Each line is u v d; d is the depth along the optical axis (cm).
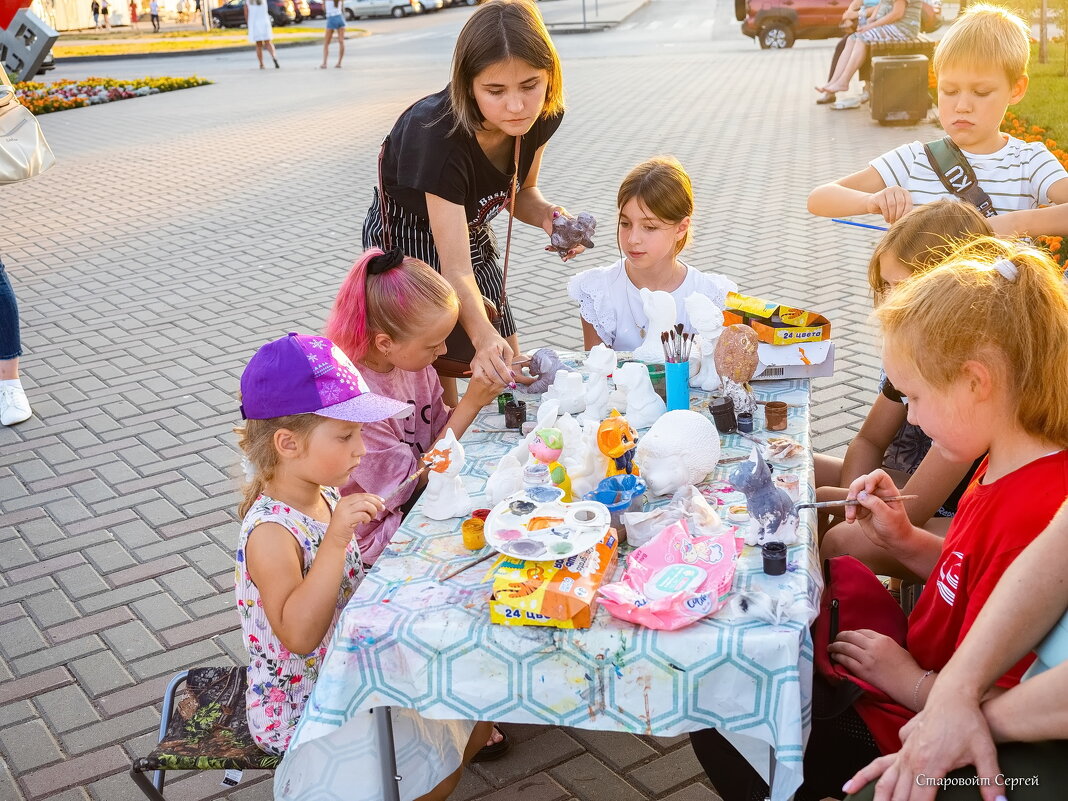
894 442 294
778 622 175
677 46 2017
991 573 174
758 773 194
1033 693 154
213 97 1725
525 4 291
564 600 177
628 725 180
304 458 211
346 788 203
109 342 626
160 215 941
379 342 259
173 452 474
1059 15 1302
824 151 994
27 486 449
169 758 213
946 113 317
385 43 2484
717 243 724
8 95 468
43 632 345
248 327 636
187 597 360
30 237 891
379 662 188
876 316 184
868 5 1157
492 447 259
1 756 288
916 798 158
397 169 316
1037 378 167
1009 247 185
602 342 338
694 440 221
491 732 269
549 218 359
